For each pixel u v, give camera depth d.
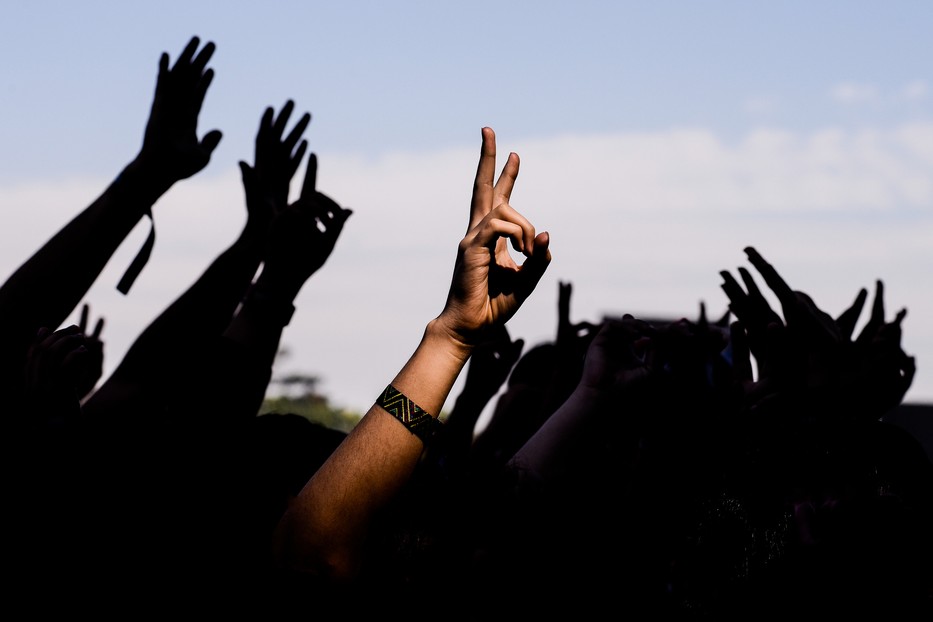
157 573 1.27
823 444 1.43
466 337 1.36
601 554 1.37
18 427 1.31
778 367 1.55
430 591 1.34
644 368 1.55
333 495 1.31
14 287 1.58
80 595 1.25
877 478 1.40
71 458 1.29
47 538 1.26
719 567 1.35
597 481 1.43
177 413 1.43
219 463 1.36
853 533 1.31
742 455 1.43
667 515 1.41
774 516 1.36
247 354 1.59
